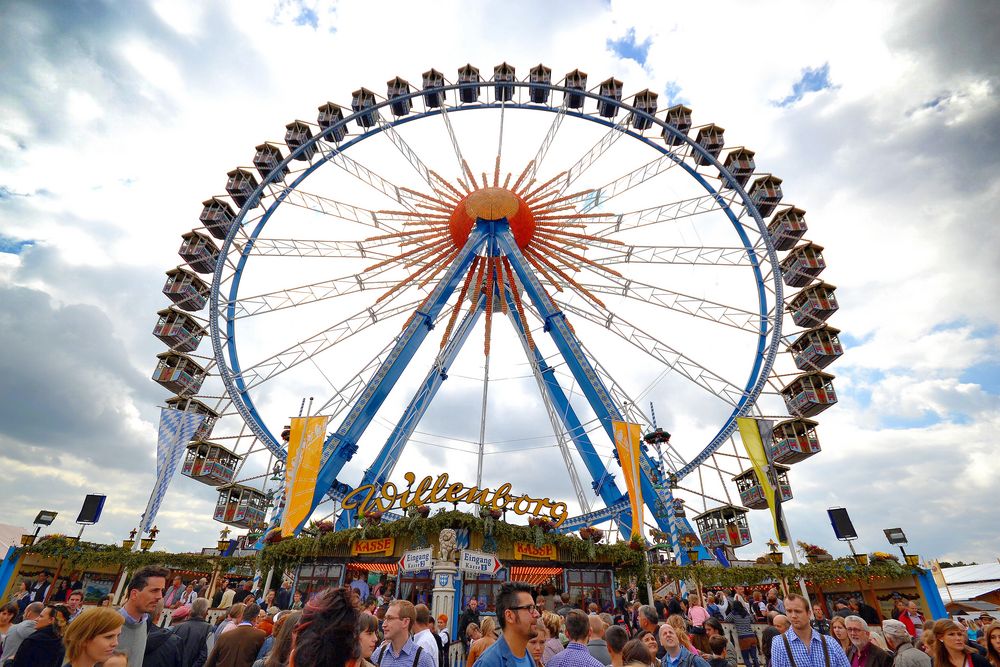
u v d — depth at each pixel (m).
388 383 31.14
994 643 6.87
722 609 18.81
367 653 5.92
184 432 29.45
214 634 8.52
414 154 38.47
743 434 28.64
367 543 22.02
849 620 8.05
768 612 19.94
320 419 28.36
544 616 9.20
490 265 36.81
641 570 22.88
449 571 18.52
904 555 24.23
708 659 8.34
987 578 34.66
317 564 22.84
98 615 4.50
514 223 36.44
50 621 6.61
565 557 22.36
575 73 41.31
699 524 52.25
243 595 17.61
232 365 33.50
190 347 43.41
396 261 37.22
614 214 37.72
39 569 25.38
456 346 37.56
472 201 36.69
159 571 6.00
